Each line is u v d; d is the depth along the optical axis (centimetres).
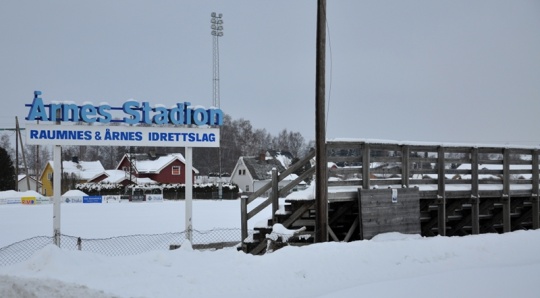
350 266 964
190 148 1756
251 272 915
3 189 6462
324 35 1338
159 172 8194
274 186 1441
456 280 843
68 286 746
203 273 912
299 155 12700
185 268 957
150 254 1020
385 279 896
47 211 4116
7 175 6544
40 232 2514
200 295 803
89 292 738
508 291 768
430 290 784
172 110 1780
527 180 1750
